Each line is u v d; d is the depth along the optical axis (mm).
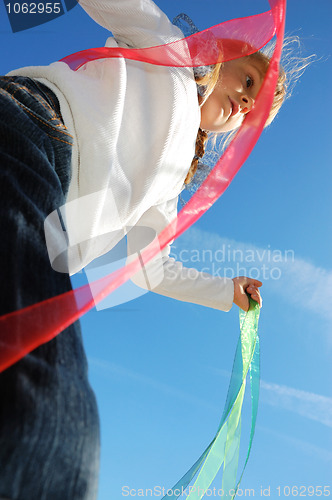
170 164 1062
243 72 1277
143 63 1066
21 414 450
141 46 1120
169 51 1096
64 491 465
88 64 1047
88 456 494
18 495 432
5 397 455
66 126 906
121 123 988
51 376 499
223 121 1278
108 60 1010
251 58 1285
